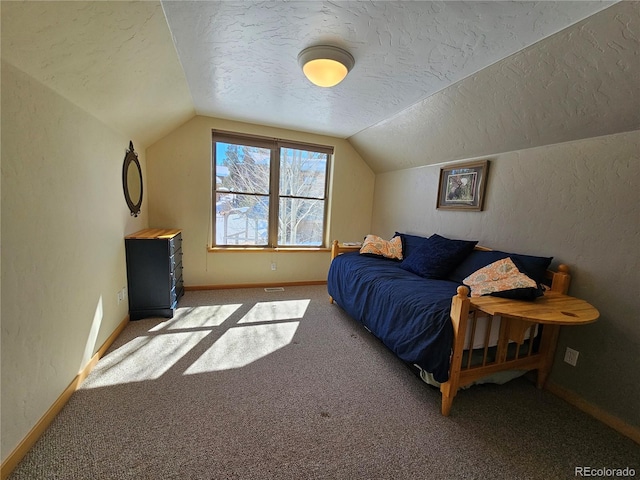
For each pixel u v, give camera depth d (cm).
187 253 347
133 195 272
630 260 157
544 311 149
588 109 163
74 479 116
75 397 162
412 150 321
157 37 158
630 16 117
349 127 338
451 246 256
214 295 344
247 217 374
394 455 135
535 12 128
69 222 161
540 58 156
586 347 173
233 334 250
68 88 152
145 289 266
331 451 136
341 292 296
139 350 217
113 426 143
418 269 260
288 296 355
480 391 188
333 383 189
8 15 99
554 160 196
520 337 170
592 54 139
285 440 141
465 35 151
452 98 221
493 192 245
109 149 218
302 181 395
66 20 115
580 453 141
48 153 142
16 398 120
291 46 174
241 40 168
